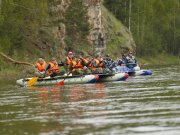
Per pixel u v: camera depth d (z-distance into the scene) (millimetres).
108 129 16281
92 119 18578
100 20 94250
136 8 128250
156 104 22438
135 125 16828
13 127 17625
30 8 69125
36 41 72875
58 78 41125
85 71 43594
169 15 145625
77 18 83125
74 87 36969
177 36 146125
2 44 64812
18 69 63094
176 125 16391
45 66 42000
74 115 19891
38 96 29703
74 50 82875
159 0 144625
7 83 45406
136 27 125875
